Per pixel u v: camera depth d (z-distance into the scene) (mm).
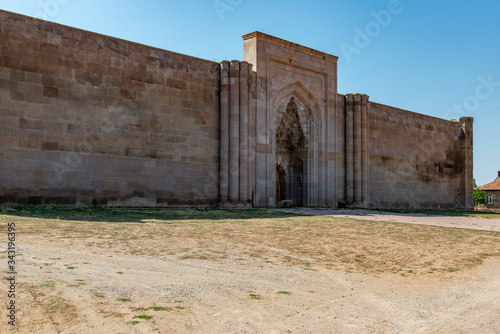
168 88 21391
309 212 21625
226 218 16797
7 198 16438
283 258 9070
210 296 5820
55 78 17844
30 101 17172
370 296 6371
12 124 16719
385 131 33156
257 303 5621
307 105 28703
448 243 12242
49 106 17625
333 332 4684
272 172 25672
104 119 19125
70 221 12688
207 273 7250
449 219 21234
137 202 20016
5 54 16703
